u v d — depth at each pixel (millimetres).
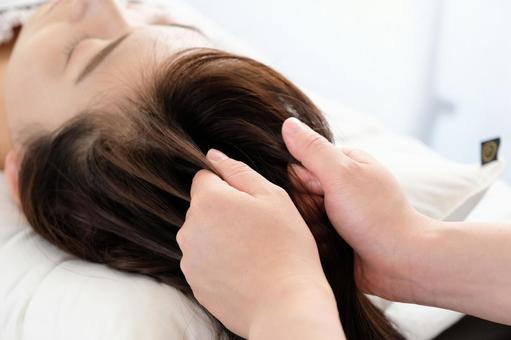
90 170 566
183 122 535
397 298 506
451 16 1393
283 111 549
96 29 654
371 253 475
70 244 602
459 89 1464
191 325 512
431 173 726
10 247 624
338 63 1614
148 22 758
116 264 566
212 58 554
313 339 342
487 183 725
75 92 606
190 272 409
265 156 527
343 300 498
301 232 406
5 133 831
